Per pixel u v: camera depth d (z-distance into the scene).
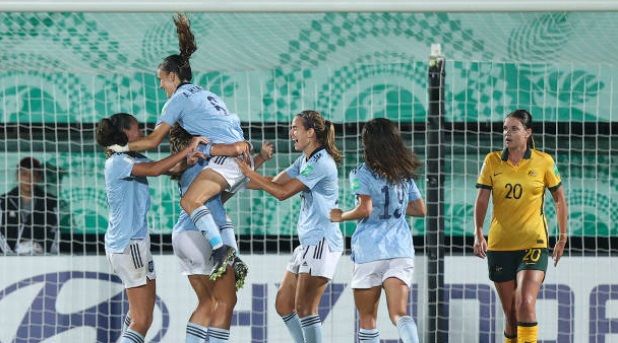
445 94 31.44
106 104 31.84
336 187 25.14
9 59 30.02
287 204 31.30
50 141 31.47
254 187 25.52
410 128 31.53
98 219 31.41
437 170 27.73
